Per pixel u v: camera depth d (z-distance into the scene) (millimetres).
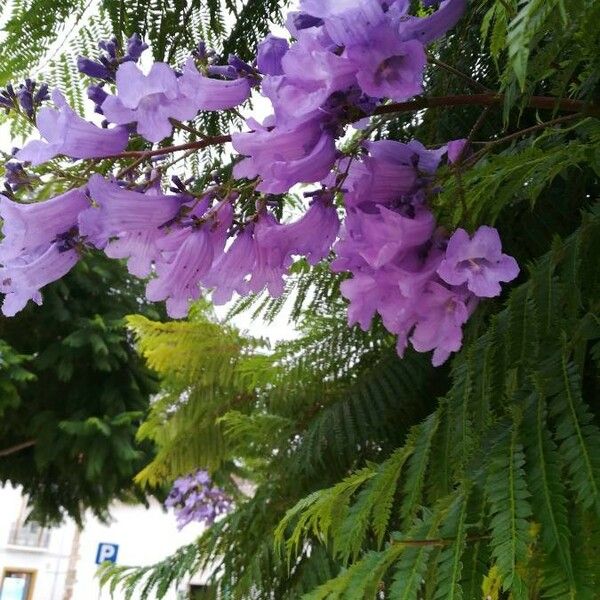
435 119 771
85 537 7508
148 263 399
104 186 364
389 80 338
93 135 370
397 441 979
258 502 1179
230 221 402
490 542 299
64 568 7391
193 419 1418
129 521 7516
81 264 2982
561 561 275
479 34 723
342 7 328
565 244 411
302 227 406
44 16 747
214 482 2629
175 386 1462
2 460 3242
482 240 376
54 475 3307
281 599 1051
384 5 363
